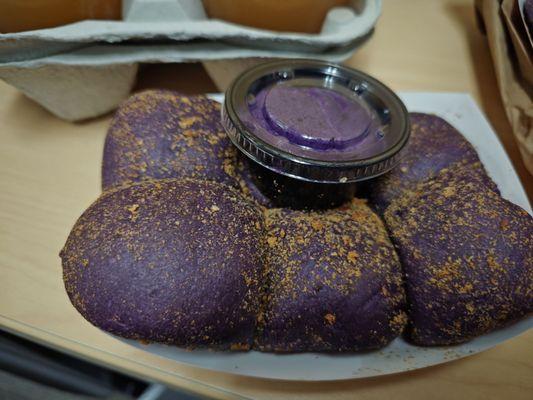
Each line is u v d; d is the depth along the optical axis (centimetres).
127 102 16
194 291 11
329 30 21
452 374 15
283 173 13
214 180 14
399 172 15
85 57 19
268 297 12
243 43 20
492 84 25
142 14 19
